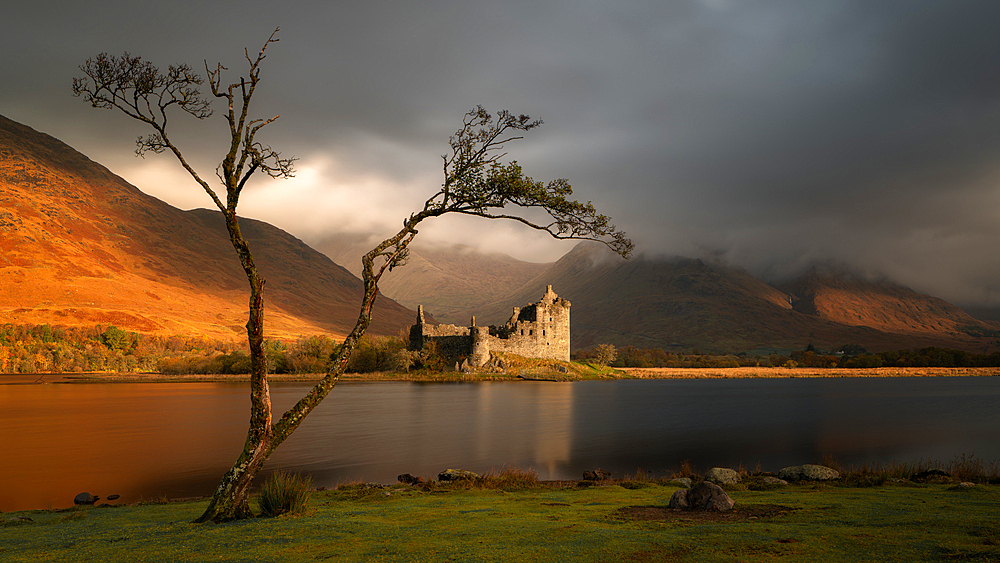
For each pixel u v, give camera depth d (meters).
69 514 21.50
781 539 13.39
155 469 38.56
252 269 19.62
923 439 53.44
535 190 22.39
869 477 25.59
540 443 49.53
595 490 24.91
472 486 26.56
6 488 33.09
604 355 186.50
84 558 13.11
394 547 13.34
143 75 19.95
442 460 41.09
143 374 173.50
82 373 180.00
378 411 76.50
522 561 11.91
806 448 47.62
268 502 18.81
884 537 13.34
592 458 42.12
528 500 21.72
